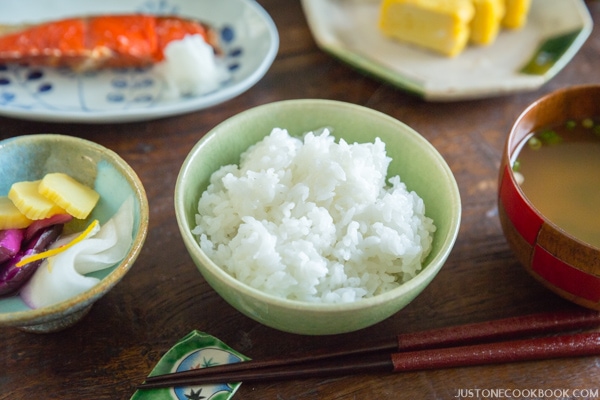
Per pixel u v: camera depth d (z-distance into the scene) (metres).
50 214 0.34
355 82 0.47
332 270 0.32
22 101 0.44
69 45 0.45
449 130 0.44
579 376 0.33
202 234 0.33
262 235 0.32
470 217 0.39
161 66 0.47
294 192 0.33
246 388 0.32
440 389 0.33
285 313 0.30
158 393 0.32
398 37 0.49
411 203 0.34
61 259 0.32
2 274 0.32
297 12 0.52
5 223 0.34
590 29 0.49
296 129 0.38
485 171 0.42
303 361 0.32
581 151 0.37
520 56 0.49
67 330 0.34
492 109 0.46
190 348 0.33
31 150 0.35
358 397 0.32
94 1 0.50
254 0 0.53
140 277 0.36
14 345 0.33
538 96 0.47
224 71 0.47
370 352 0.33
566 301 0.36
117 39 0.46
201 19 0.50
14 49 0.45
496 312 0.35
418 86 0.45
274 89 0.46
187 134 0.43
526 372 0.33
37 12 0.49
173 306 0.35
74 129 0.43
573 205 0.35
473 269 0.37
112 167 0.35
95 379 0.32
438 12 0.47
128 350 0.33
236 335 0.34
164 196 0.40
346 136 0.37
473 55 0.49
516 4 0.49
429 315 0.35
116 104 0.44
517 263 0.37
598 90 0.37
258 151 0.35
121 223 0.34
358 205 0.34
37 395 0.32
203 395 0.32
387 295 0.29
